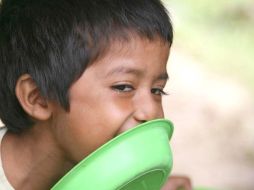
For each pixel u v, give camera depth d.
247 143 6.69
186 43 8.05
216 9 8.48
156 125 2.59
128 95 2.61
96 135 2.61
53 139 2.75
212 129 6.80
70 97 2.62
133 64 2.60
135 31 2.62
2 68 2.80
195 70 7.61
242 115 6.98
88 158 2.49
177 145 6.60
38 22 2.72
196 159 6.45
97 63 2.59
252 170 6.36
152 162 2.53
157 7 2.74
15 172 2.87
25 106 2.72
